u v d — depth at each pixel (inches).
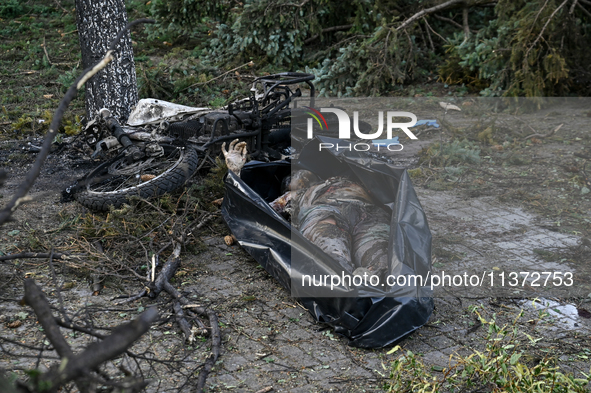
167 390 115.3
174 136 265.3
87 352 43.1
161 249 182.1
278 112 271.1
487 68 413.1
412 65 459.2
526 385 107.4
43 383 41.9
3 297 152.7
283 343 135.8
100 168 228.1
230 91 439.5
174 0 500.1
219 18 521.3
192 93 429.7
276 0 471.5
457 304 156.5
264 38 482.0
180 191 231.3
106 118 255.0
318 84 458.0
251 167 211.6
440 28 509.0
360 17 473.4
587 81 429.7
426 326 144.5
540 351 132.8
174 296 153.7
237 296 159.6
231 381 119.9
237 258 185.8
